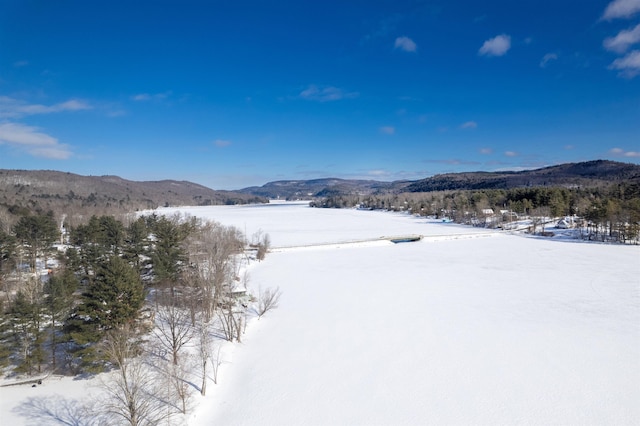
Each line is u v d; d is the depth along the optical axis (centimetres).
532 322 6544
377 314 7050
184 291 6450
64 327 4650
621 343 5638
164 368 4428
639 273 9988
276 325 6500
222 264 7538
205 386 4441
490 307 7381
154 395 4078
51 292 4681
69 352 4541
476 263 11750
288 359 5269
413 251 14225
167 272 6462
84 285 5931
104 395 4034
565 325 6381
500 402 4219
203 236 10169
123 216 16538
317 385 4616
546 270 10544
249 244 14588
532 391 4419
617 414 3972
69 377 4406
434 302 7738
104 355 4238
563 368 4928
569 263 11400
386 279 9800
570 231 17125
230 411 4103
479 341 5791
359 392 4462
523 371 4872
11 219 11494
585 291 8388
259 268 11269
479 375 4800
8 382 4241
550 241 15750
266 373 4894
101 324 4472
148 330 5041
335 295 8288
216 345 5500
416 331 6209
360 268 11256
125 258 7012
